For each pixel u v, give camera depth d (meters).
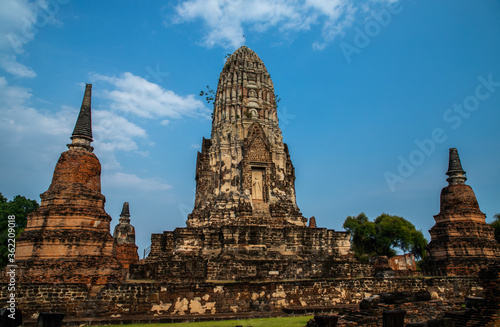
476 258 44.34
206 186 51.38
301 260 41.88
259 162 50.16
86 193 35.41
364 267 43.25
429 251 48.69
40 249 31.77
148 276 43.06
